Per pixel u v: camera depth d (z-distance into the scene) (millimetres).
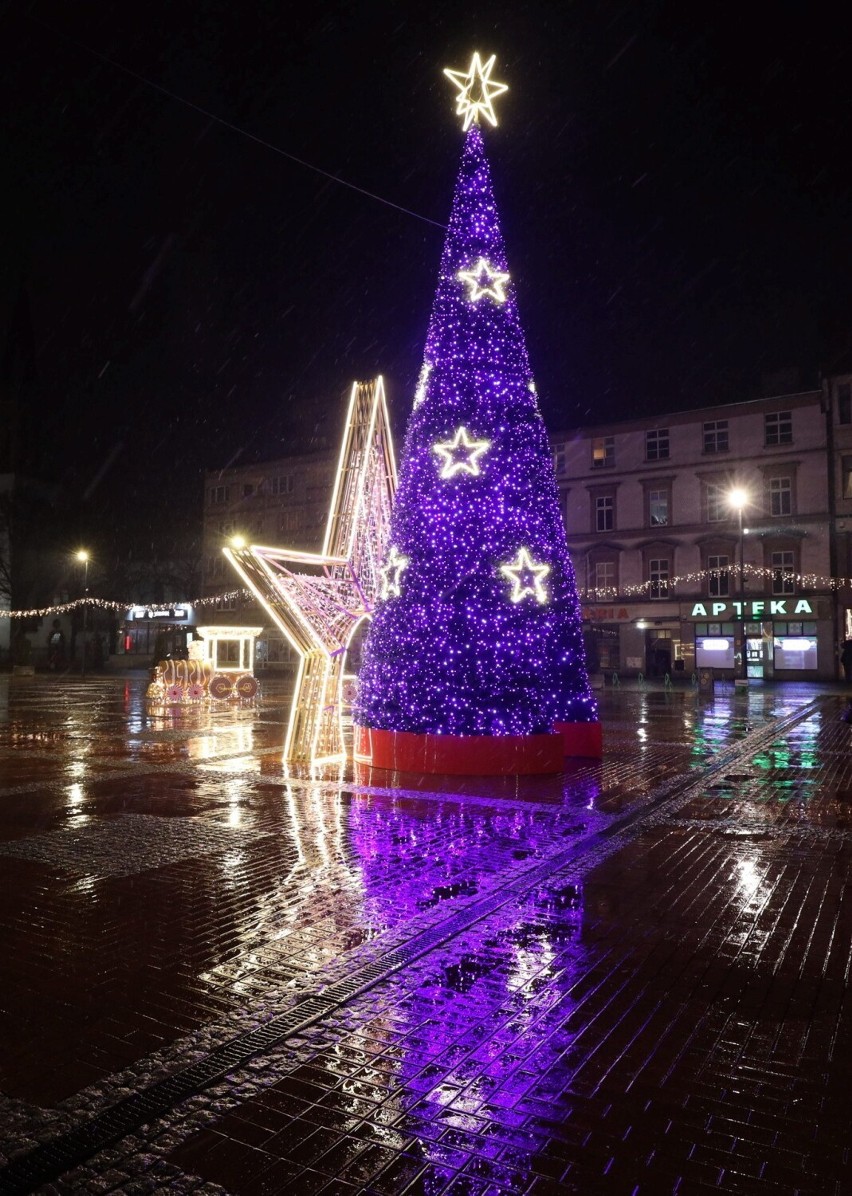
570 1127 3104
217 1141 3023
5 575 50688
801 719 18984
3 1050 3703
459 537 11297
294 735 12531
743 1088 3363
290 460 51688
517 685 11125
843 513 38094
